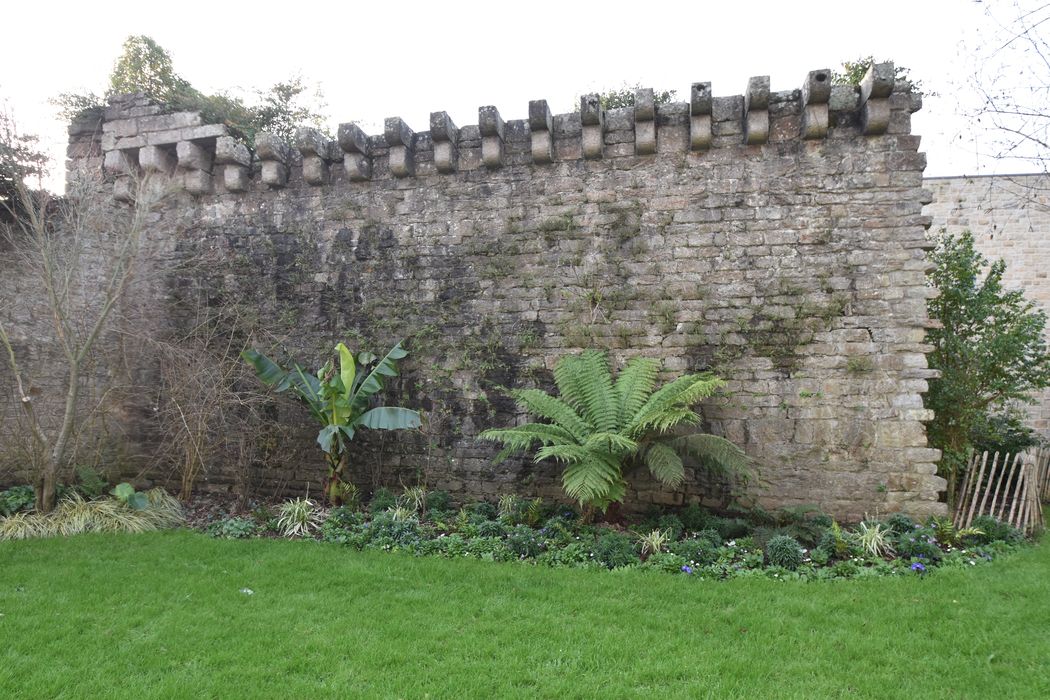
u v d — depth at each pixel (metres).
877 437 7.12
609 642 4.14
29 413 7.27
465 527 6.79
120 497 7.73
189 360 8.41
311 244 9.12
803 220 7.46
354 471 8.76
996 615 4.52
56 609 4.62
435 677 3.66
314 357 8.94
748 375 7.49
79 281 8.09
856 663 3.86
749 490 7.39
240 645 4.06
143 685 3.53
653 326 7.82
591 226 8.12
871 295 7.24
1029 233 13.30
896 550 5.99
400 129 8.51
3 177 8.21
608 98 12.30
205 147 9.61
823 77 7.18
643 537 6.36
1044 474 10.20
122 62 13.16
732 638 4.23
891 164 7.28
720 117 7.76
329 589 5.16
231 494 9.05
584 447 6.52
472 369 8.41
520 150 8.45
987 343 8.78
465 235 8.56
